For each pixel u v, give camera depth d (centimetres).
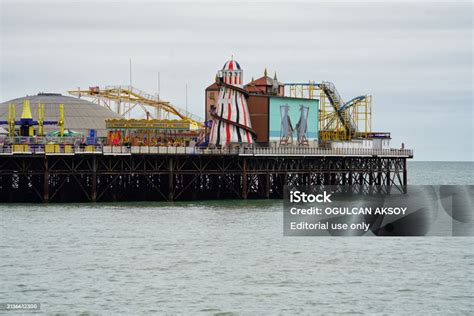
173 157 14925
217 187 15700
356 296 7856
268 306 7488
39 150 14175
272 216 13062
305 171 16762
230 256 9600
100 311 7281
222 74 16362
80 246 10069
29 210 13275
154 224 11888
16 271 8644
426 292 8044
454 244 10794
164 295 7781
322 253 9950
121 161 14562
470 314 7344
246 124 16500
